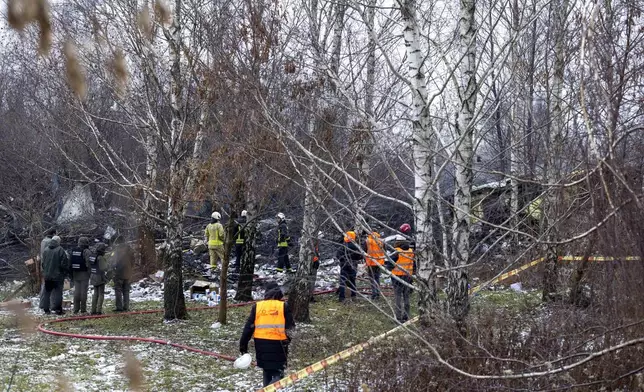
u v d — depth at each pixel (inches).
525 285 529.7
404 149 362.3
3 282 840.9
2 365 389.7
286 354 314.3
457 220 317.1
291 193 498.9
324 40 411.5
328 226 503.5
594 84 221.9
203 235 931.3
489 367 250.7
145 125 531.8
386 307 507.2
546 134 380.8
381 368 264.5
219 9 484.4
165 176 555.2
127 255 581.6
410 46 314.5
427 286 303.4
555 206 314.8
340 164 375.6
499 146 456.8
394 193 419.2
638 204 178.4
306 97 407.2
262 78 414.6
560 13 425.7
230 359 424.8
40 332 504.4
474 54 325.4
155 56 537.3
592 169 205.0
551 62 442.0
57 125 700.0
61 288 604.1
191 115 520.4
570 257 364.8
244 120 422.0
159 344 469.7
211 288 712.4
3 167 888.3
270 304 315.6
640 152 229.5
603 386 232.2
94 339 485.7
